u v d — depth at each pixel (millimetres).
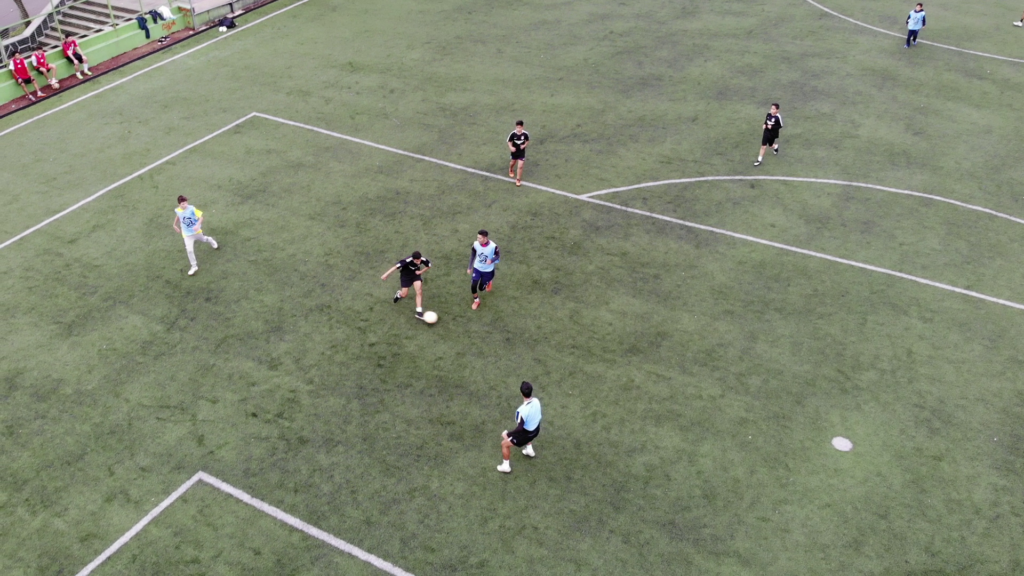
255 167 19844
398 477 11867
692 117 21969
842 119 21812
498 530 11094
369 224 17641
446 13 29062
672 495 11594
